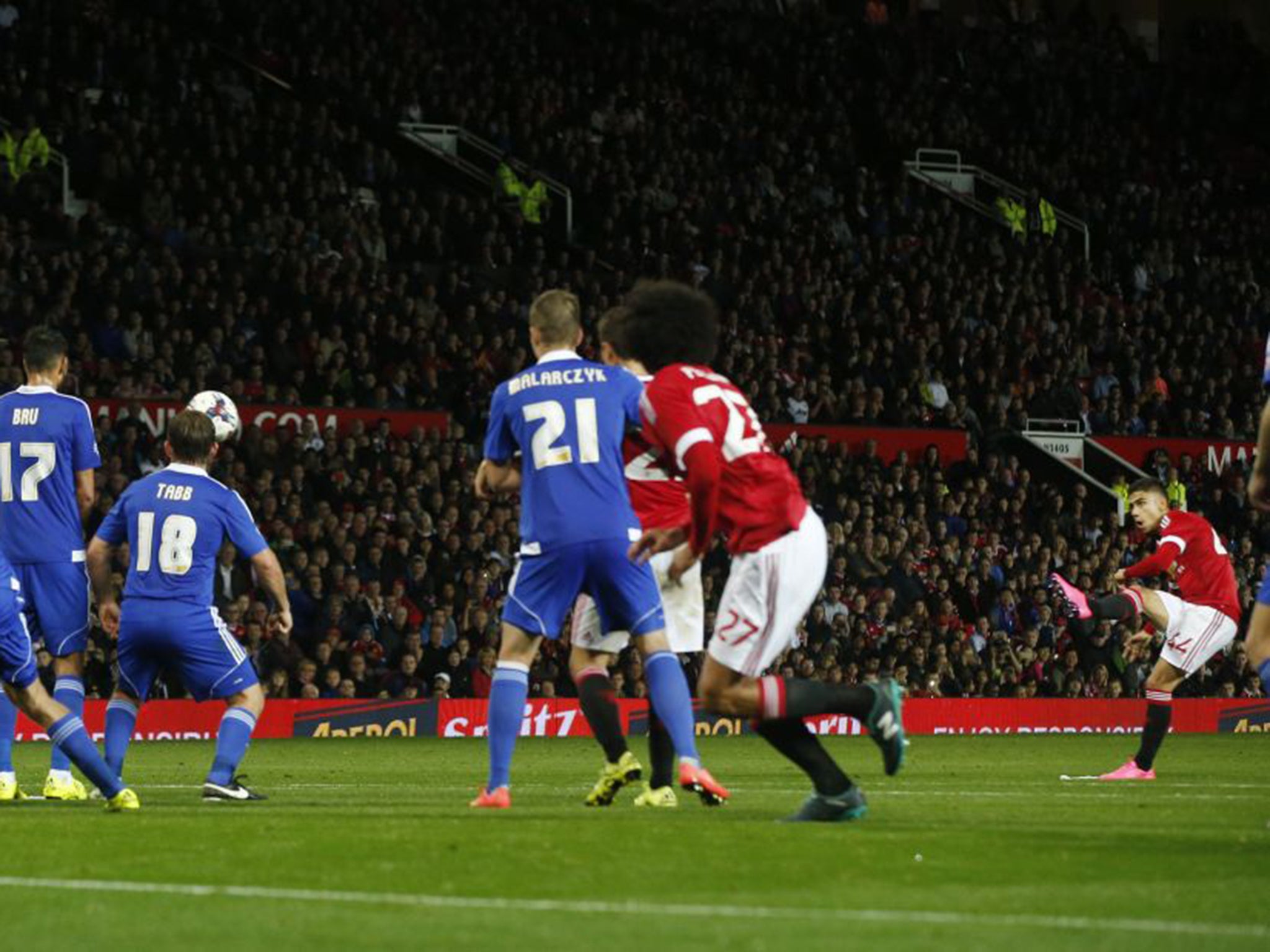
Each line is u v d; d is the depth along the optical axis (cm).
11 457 1357
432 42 4266
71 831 992
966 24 5388
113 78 3628
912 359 3903
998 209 4653
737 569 1024
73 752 1141
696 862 838
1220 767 2039
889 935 640
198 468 1285
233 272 3334
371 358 3288
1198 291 4616
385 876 792
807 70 4822
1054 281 4397
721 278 3894
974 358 4050
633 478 1254
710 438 1012
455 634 2847
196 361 3055
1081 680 3316
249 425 2980
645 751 2211
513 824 1019
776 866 825
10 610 1123
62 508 1364
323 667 2705
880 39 5041
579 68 4459
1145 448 4062
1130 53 5450
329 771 1822
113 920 675
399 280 3412
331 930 650
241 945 622
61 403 1369
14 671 1129
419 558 2859
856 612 3152
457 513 2977
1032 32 5303
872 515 3319
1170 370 4284
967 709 3078
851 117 4806
